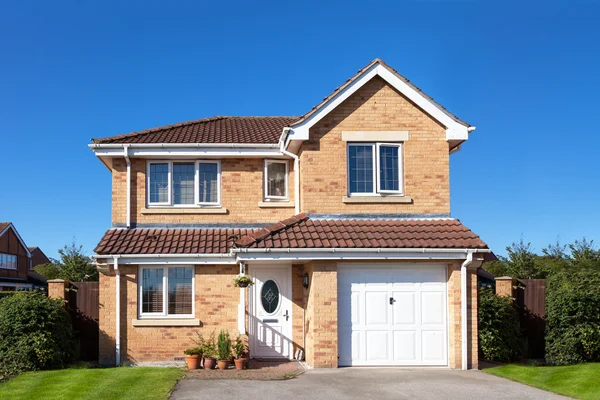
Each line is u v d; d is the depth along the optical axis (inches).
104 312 647.8
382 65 628.1
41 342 588.1
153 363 645.9
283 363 623.2
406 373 548.1
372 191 633.0
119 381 504.7
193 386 486.6
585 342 629.9
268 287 659.4
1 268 2268.7
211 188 704.4
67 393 462.6
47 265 1651.1
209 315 657.6
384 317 586.6
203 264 660.1
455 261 584.7
